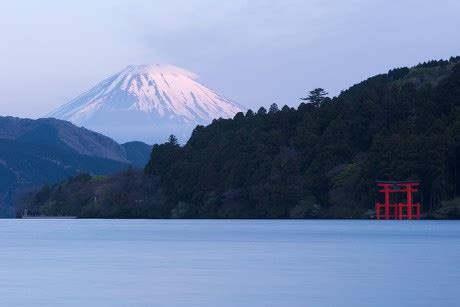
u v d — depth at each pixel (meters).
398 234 116.00
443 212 171.50
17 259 75.62
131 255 79.88
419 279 57.03
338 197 179.75
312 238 107.75
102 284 55.41
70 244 99.88
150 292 51.44
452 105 191.12
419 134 181.88
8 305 46.84
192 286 54.22
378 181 173.00
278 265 68.12
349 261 71.38
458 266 65.94
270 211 188.25
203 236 115.94
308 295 49.97
